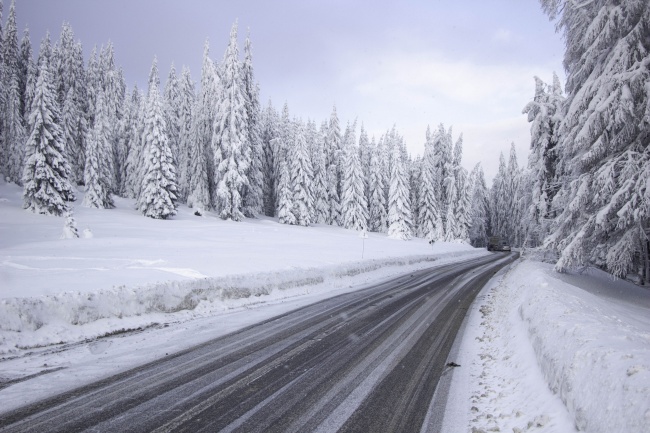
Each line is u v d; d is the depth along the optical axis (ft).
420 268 89.25
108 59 226.38
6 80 167.53
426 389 18.44
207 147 172.55
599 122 37.73
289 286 47.42
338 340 26.37
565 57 48.55
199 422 13.99
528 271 48.55
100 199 148.87
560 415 12.76
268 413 15.06
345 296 46.01
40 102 120.78
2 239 73.61
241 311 35.04
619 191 36.29
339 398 16.89
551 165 72.79
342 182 212.43
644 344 13.71
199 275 42.42
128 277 37.19
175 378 18.29
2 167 170.30
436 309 39.50
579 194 40.86
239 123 151.53
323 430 13.88
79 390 16.40
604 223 37.76
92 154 148.66
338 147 219.61
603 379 11.34
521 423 13.96
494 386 18.78
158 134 138.21
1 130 171.53
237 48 152.76
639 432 8.39
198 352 22.50
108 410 14.62
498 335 28.12
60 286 30.68
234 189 151.53
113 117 211.61
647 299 44.93
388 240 157.38
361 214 187.73
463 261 118.83
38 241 72.64
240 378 18.67
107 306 27.02
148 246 72.13
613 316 22.81
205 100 170.71
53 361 19.84
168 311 31.22
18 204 134.31
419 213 200.34
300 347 24.36
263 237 111.14
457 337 28.73
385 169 218.79
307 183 175.94
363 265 69.97
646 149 36.09
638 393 9.37
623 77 35.37
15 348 20.79
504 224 263.49
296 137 176.04
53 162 120.47
